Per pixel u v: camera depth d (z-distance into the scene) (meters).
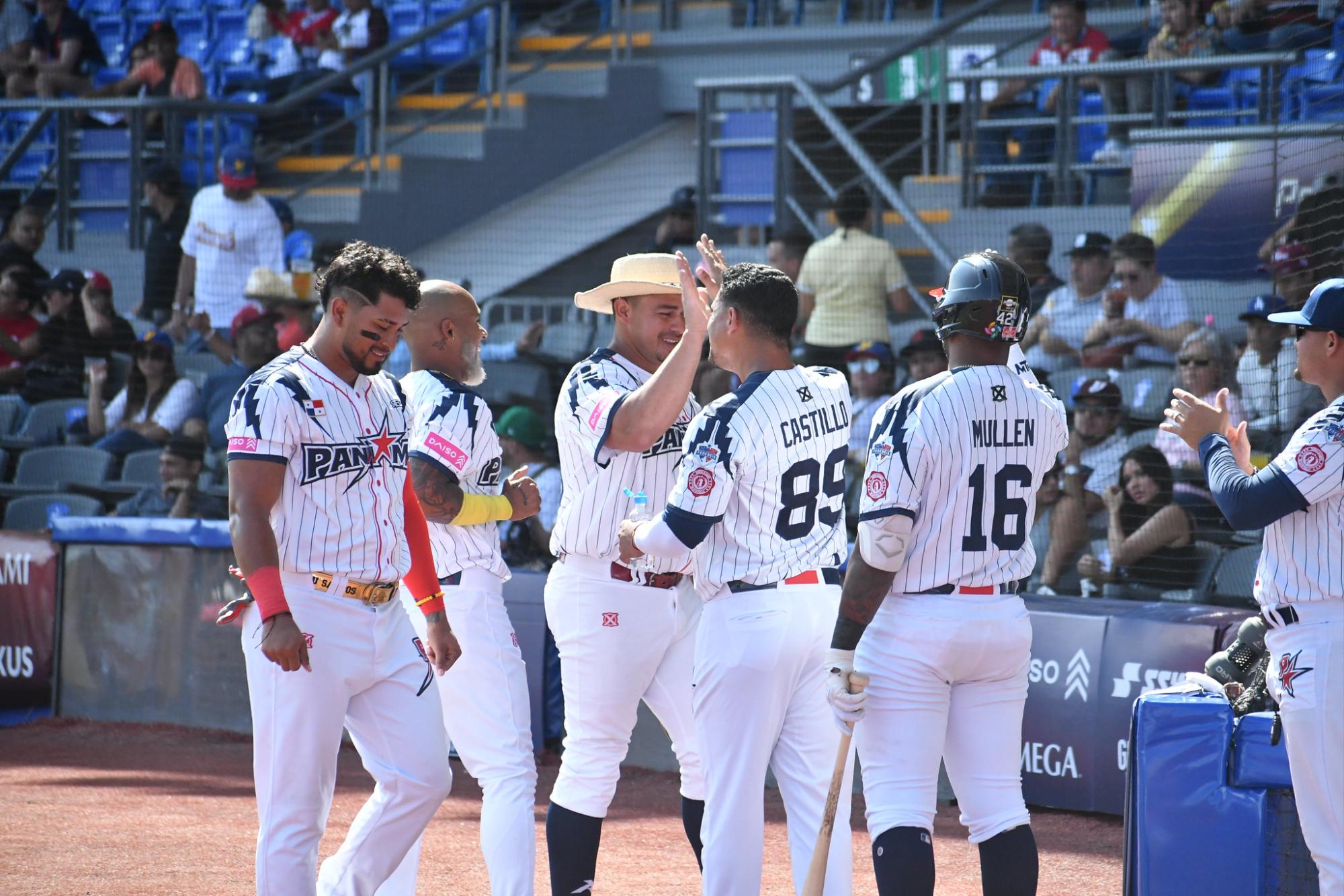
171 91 44.88
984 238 33.50
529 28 49.56
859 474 25.98
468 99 46.78
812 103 33.19
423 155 45.56
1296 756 11.20
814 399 12.47
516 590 23.78
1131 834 13.36
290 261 37.81
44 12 48.25
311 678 11.68
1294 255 22.66
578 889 13.45
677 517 11.81
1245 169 27.22
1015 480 11.42
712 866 12.23
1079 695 19.61
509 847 13.29
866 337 30.16
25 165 47.88
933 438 11.17
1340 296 11.35
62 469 33.44
